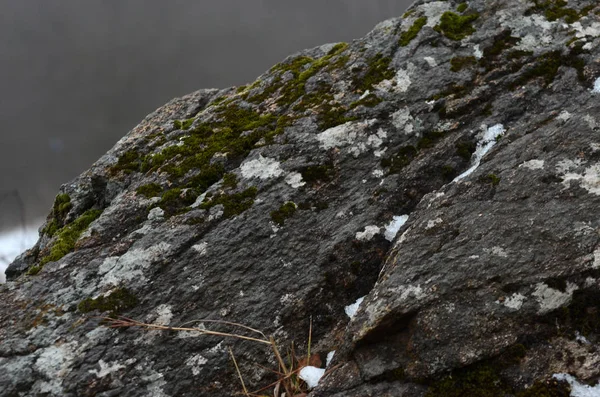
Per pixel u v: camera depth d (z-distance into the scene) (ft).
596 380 6.10
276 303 8.04
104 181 10.34
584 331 6.42
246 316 7.95
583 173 7.52
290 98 10.73
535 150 8.12
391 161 9.27
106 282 8.07
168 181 9.50
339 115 9.86
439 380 6.47
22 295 8.02
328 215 8.78
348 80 10.58
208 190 9.14
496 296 6.70
